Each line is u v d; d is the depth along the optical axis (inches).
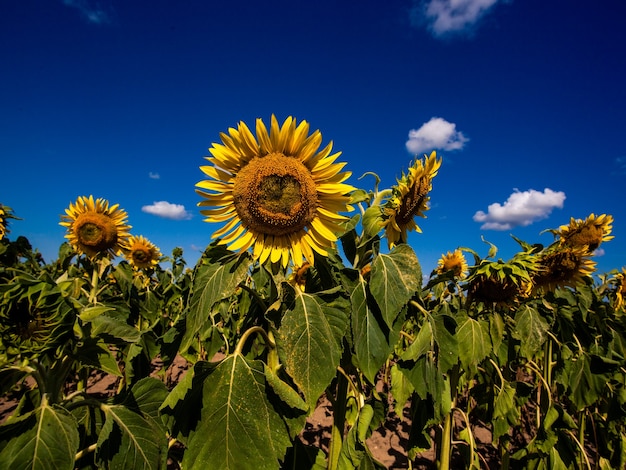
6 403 70.2
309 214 26.9
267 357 27.9
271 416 22.4
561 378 47.4
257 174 26.0
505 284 39.2
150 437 24.0
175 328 30.1
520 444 61.0
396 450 63.0
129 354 38.0
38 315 19.7
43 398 22.0
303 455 28.1
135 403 24.8
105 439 21.7
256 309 33.2
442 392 30.6
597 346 49.9
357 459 28.2
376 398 29.7
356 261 30.9
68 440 20.7
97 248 55.7
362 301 27.3
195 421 22.4
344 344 31.1
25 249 53.5
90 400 24.3
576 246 52.2
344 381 32.1
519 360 47.3
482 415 48.6
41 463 19.6
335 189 26.9
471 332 37.2
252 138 26.5
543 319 41.4
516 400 41.3
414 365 29.6
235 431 21.9
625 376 50.6
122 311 44.2
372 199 32.3
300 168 26.6
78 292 39.6
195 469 21.4
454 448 62.9
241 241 26.6
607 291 72.3
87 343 22.3
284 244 27.2
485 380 46.6
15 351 19.2
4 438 20.1
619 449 47.9
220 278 24.6
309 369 23.0
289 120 26.8
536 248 47.1
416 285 26.0
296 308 24.5
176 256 87.2
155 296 72.3
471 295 41.4
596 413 52.4
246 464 21.4
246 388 22.7
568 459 40.3
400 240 32.6
